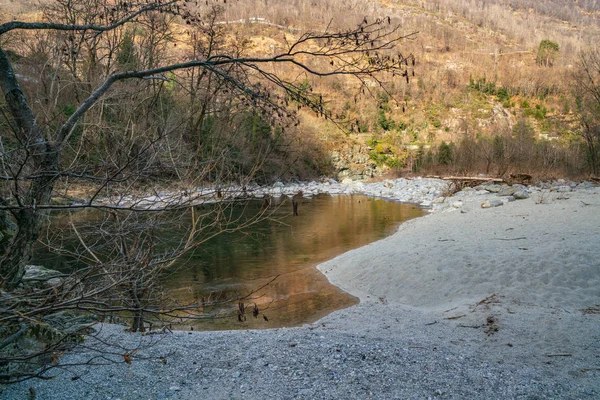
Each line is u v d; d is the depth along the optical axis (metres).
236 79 4.51
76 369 3.96
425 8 134.38
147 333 5.08
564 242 9.31
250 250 12.05
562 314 6.11
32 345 3.96
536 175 24.53
